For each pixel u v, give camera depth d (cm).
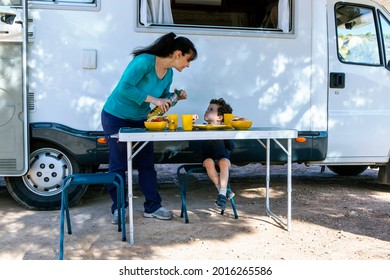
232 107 484
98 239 379
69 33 451
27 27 440
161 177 675
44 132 448
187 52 382
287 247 363
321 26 500
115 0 456
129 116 401
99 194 548
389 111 538
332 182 638
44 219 436
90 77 456
